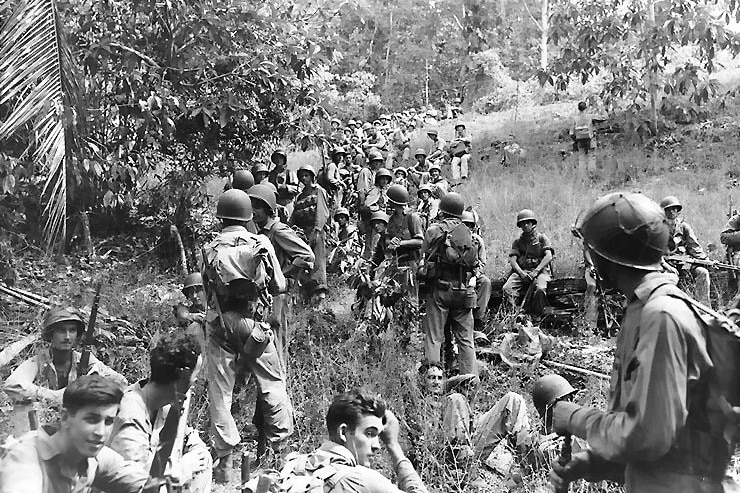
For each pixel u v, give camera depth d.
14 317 8.29
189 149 15.09
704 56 22.77
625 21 22.84
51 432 3.31
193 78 14.12
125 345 8.20
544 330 10.70
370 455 4.21
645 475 2.90
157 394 4.19
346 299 11.79
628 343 2.88
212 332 6.18
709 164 19.00
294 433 7.03
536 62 40.22
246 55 14.16
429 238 8.21
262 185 7.86
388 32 43.19
